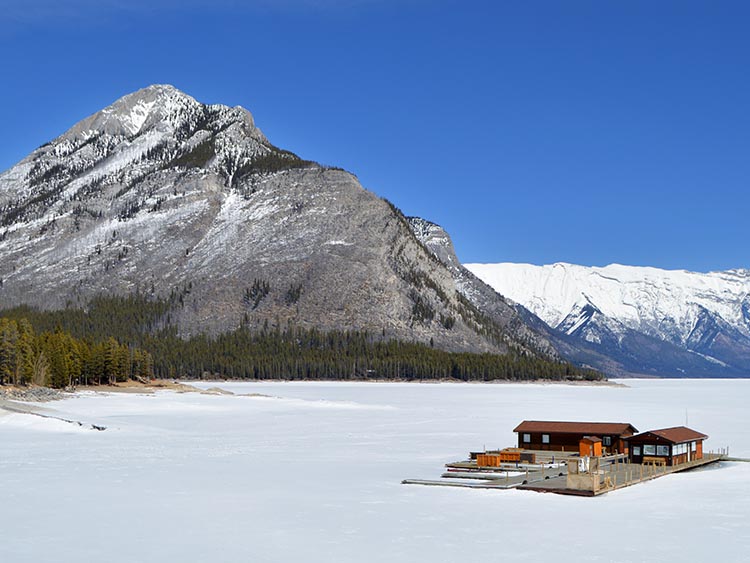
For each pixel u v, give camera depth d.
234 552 46.88
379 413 150.88
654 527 53.38
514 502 61.72
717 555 46.69
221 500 61.56
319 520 54.97
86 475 72.31
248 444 97.38
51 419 115.00
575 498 63.75
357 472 75.56
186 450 90.94
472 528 52.91
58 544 48.44
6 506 58.91
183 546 48.09
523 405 184.50
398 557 46.09
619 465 80.75
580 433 88.81
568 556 46.38
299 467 78.44
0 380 177.50
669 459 80.56
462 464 78.50
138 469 76.06
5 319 196.00
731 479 74.00
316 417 140.00
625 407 187.75
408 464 81.00
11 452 87.44
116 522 54.09
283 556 46.12
